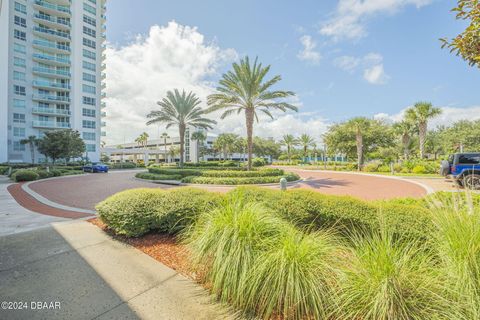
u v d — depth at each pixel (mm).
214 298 2512
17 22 38844
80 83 45062
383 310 1867
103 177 21500
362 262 2256
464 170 10945
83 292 2625
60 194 10922
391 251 2252
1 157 31406
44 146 27578
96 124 47406
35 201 8984
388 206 3338
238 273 2443
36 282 2824
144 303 2438
